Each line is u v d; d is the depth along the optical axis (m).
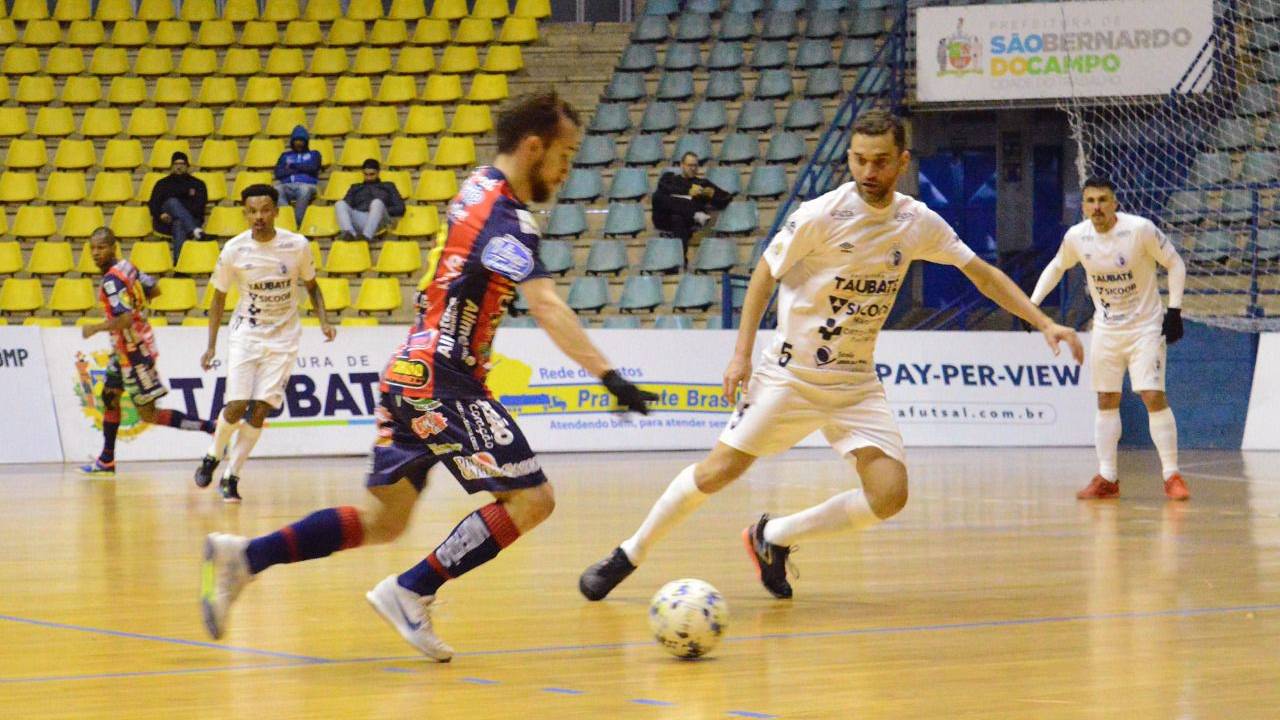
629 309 33.50
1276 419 30.28
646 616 9.98
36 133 39.62
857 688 7.55
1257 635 9.13
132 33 42.59
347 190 36.75
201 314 34.22
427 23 42.44
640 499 19.05
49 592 11.03
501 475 8.12
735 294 33.88
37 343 27.20
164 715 6.89
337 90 40.53
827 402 10.52
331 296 33.50
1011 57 33.78
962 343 31.02
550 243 35.31
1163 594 10.94
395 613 8.17
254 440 19.02
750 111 38.19
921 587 11.39
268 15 43.25
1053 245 36.97
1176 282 19.25
